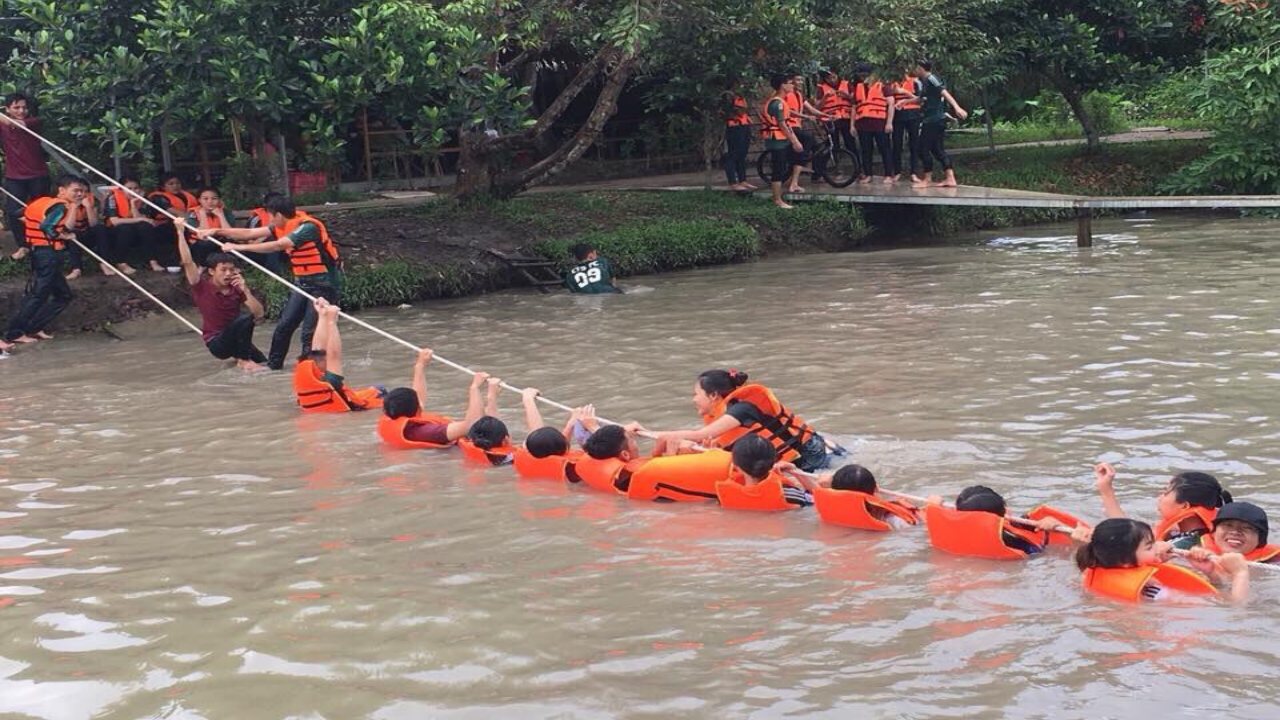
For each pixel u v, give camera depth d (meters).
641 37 14.33
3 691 4.75
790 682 4.54
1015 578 5.48
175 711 4.53
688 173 21.88
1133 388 8.59
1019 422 7.91
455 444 8.12
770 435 7.09
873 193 17.80
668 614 5.22
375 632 5.14
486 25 14.19
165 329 12.72
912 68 17.45
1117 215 20.20
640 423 8.47
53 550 6.36
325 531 6.50
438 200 16.91
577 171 21.19
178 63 12.81
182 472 7.76
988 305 12.12
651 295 13.91
